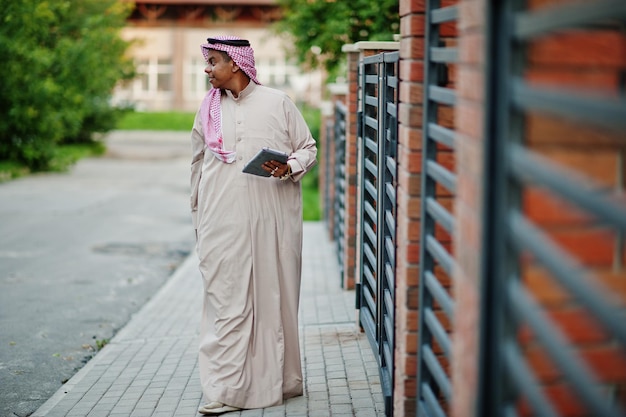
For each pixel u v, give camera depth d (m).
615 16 1.95
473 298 2.86
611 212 1.96
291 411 5.62
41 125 26.31
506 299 2.63
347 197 9.63
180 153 35.50
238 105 5.71
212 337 5.75
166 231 15.73
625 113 1.87
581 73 2.61
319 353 7.09
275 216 5.69
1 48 24.77
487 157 2.69
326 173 14.54
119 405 6.08
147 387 6.52
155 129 47.84
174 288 10.60
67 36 28.34
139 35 62.34
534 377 2.43
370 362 6.78
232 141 5.66
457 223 3.15
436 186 3.91
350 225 9.66
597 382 2.25
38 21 25.22
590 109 2.02
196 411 5.84
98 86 30.06
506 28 2.59
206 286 5.72
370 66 7.29
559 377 2.81
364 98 7.35
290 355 5.86
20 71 25.36
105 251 13.64
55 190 22.27
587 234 2.58
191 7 62.09
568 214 2.58
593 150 2.62
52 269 12.16
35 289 10.84
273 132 5.68
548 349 2.31
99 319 9.31
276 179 5.69
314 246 13.09
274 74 61.94
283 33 16.19
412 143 4.12
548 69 2.61
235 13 62.00
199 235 5.82
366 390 6.07
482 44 2.73
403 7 4.36
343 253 10.05
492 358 2.72
